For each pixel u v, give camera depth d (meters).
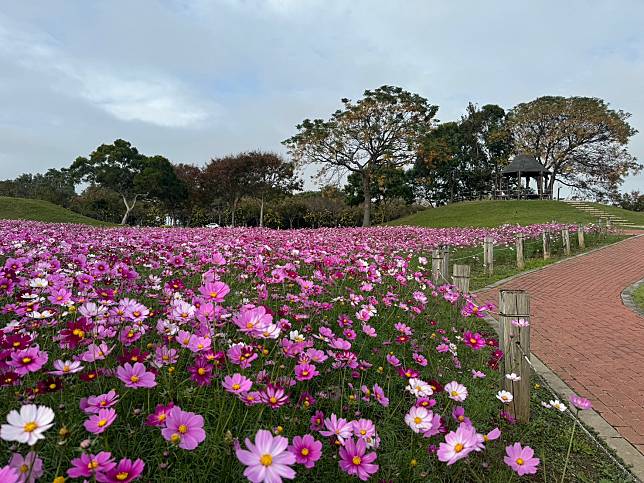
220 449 1.75
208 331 2.03
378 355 3.12
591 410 3.40
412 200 41.97
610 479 2.57
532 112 38.81
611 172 38.09
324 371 2.64
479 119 46.16
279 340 2.28
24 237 5.55
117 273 3.08
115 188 34.75
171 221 40.28
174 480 1.66
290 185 36.00
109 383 2.02
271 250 5.45
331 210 38.94
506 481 2.28
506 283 8.81
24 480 1.14
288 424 2.05
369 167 31.09
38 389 1.63
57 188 45.56
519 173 36.19
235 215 37.47
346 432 1.63
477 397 3.08
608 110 37.25
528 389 3.00
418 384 2.04
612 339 5.19
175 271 4.30
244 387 1.67
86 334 2.04
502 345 3.06
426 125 30.36
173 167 38.12
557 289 8.21
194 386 2.12
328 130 29.91
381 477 1.97
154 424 1.48
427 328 4.14
